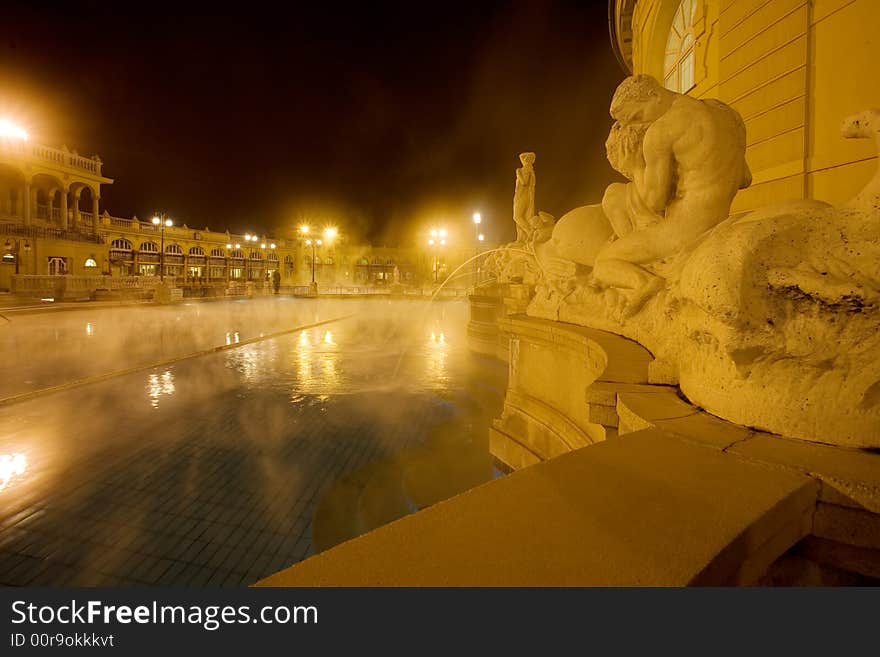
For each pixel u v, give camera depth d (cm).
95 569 301
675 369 252
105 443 521
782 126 684
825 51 620
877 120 180
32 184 3669
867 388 170
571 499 141
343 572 108
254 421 612
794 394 183
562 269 506
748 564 129
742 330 185
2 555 316
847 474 150
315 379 865
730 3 787
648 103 382
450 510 135
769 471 157
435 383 834
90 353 1060
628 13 1302
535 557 113
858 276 168
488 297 1134
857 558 148
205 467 463
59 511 374
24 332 1405
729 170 345
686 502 138
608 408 248
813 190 633
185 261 5275
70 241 3481
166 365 969
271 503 391
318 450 513
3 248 3055
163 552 321
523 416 463
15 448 502
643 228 384
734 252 186
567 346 386
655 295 334
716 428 194
